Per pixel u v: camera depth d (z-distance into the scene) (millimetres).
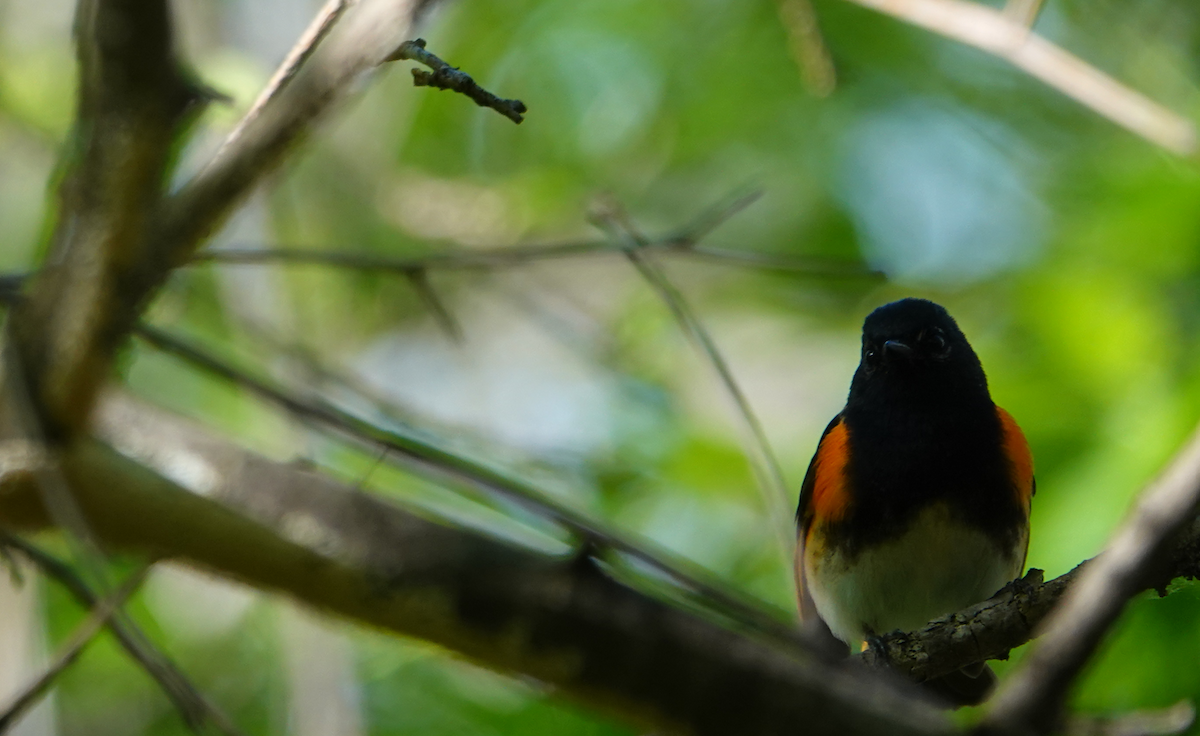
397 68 14719
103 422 3291
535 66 14820
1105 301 10844
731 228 14758
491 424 9914
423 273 6105
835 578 9609
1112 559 2645
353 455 8891
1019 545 9367
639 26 14641
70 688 11422
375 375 13242
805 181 14609
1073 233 12219
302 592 3189
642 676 3090
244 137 3092
